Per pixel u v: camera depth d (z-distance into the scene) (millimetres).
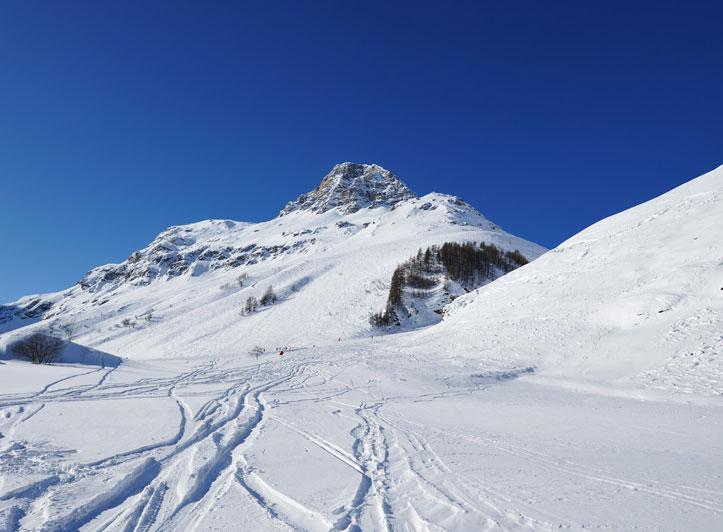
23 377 17984
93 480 6082
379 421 11141
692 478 6254
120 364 29281
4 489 5637
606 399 14875
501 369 22094
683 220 27906
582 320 24344
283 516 5133
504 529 4680
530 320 27500
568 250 34906
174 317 101188
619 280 25938
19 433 8891
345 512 5148
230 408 12594
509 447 8281
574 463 7129
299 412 12336
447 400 15406
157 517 5059
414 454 7777
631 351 19297
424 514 5082
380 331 63250
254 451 7992
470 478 6348
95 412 11266
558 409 13023
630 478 6293
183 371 24906
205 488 6070
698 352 16734
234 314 86688
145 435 8734
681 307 20234
